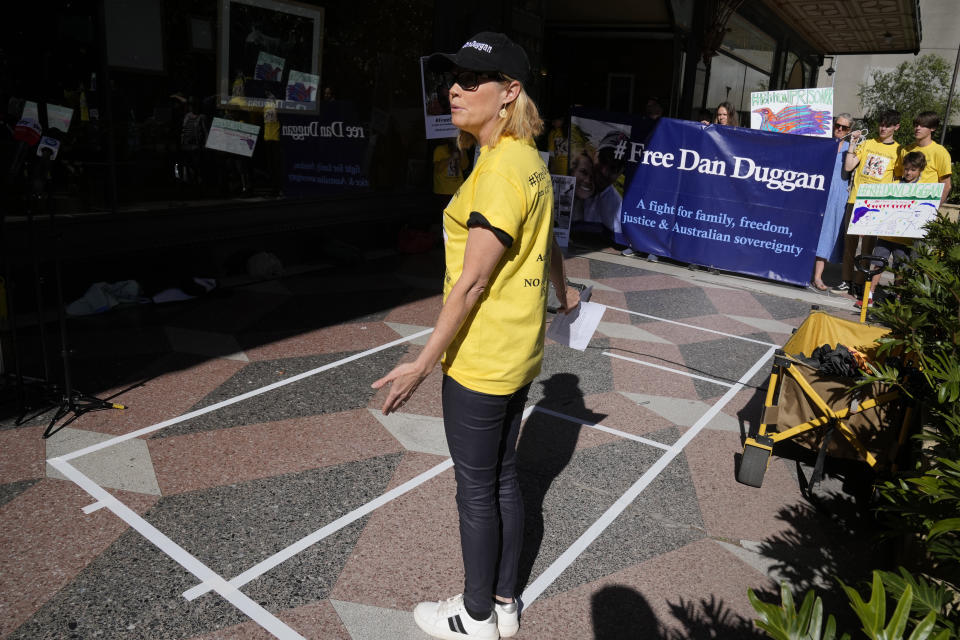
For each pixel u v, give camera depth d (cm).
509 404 234
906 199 708
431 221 976
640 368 552
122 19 585
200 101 661
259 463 364
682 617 274
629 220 975
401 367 198
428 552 300
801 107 895
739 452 422
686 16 1403
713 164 896
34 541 291
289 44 729
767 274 885
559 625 264
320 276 750
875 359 374
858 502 372
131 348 512
